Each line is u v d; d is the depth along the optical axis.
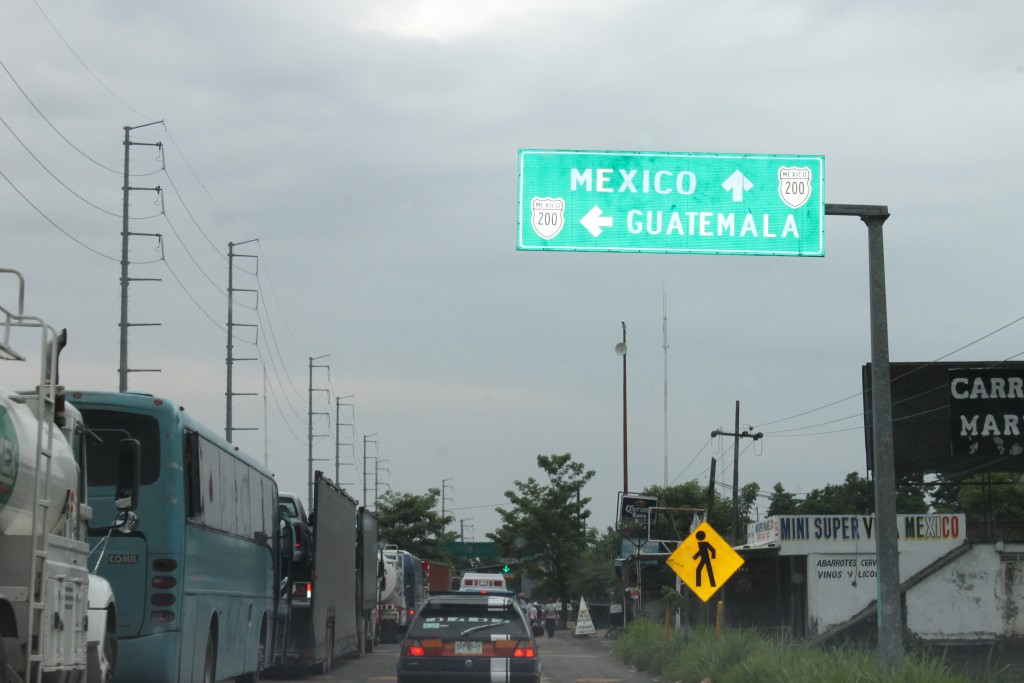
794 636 61.47
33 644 15.12
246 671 31.80
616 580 92.50
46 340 15.80
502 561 134.62
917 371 55.06
